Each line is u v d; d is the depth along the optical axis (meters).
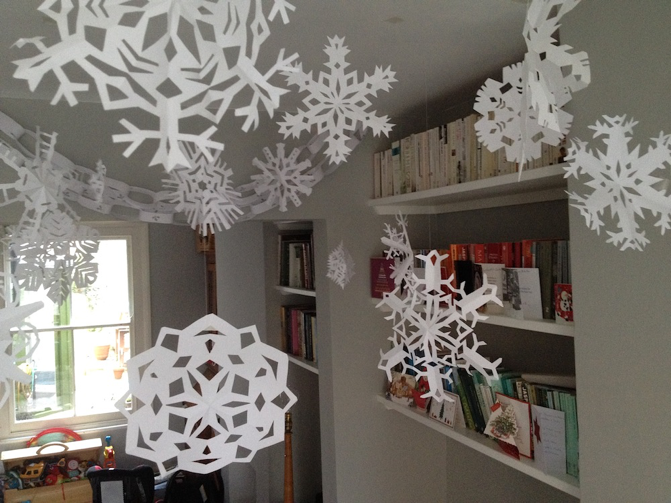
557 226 1.48
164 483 2.80
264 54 1.21
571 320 1.14
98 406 3.12
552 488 1.58
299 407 2.64
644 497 0.91
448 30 1.11
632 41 0.89
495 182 1.31
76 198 1.18
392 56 1.28
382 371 1.94
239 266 2.63
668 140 0.51
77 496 2.79
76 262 1.05
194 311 3.35
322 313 1.94
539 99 0.41
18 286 0.56
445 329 1.72
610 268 0.96
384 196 1.86
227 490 2.93
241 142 1.66
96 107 1.52
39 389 3.02
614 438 0.97
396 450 1.98
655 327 0.88
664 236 0.86
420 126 1.96
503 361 1.73
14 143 1.24
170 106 0.32
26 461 2.82
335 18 1.03
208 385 0.50
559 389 1.26
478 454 1.89
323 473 1.98
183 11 0.32
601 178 0.53
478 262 1.45
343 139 0.53
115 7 0.31
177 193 1.03
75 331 3.11
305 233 2.55
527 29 0.42
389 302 0.79
